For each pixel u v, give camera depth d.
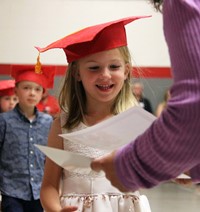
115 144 1.38
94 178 1.84
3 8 6.28
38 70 1.96
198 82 0.97
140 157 1.05
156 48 6.39
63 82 2.00
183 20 1.02
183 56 1.00
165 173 1.05
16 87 3.63
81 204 1.83
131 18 1.82
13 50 6.28
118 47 1.82
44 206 1.83
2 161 3.47
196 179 1.18
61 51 6.15
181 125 0.97
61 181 1.92
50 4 6.31
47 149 1.38
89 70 1.80
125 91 1.95
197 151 1.00
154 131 1.03
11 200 3.38
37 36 6.31
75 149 1.86
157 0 1.37
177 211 5.02
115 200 1.83
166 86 6.63
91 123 1.92
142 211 1.84
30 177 3.46
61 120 1.95
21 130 3.53
